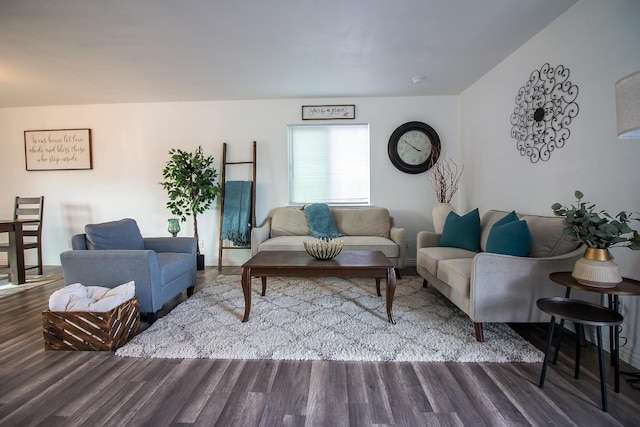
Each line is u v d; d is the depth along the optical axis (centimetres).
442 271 243
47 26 227
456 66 311
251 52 274
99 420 134
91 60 287
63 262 232
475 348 190
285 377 164
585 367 170
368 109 412
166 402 145
